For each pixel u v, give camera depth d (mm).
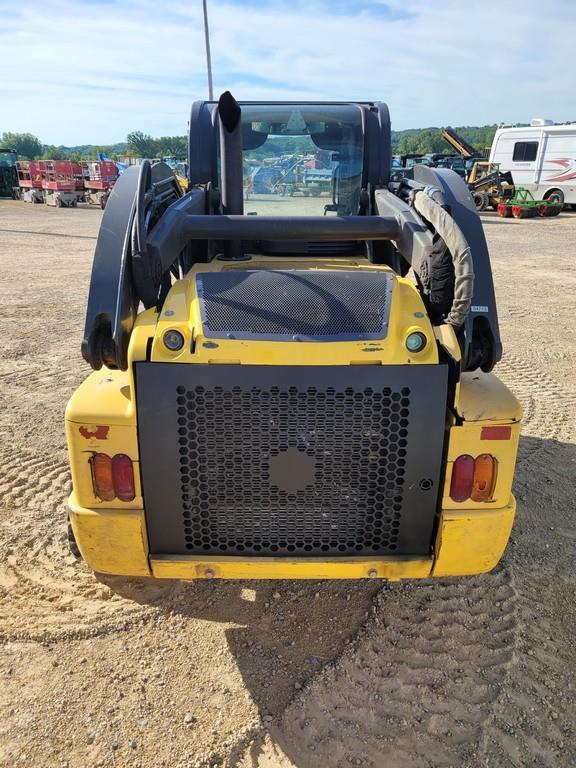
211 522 2393
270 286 2467
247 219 2990
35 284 10766
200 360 2227
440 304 2564
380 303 2398
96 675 2611
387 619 2961
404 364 2229
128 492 2357
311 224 2988
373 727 2395
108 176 31344
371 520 2398
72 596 3066
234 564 2377
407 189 3518
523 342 7504
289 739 2342
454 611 3006
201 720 2414
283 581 3229
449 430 2311
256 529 2404
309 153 4133
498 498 2387
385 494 2357
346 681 2605
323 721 2416
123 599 3061
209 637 2840
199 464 2312
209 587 3168
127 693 2527
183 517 2379
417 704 2496
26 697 2492
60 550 3410
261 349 2236
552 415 5297
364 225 2996
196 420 2262
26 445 4609
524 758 2271
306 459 2307
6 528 3588
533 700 2512
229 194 3506
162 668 2660
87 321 2375
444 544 2381
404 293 2516
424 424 2268
